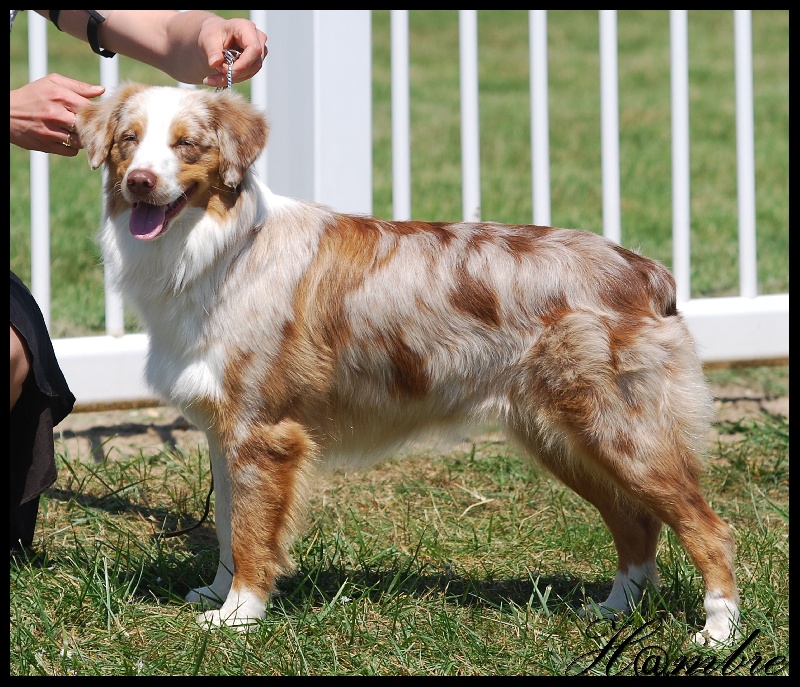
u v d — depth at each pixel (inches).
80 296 366.3
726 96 709.3
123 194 186.4
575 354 191.0
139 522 252.5
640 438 191.9
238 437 194.7
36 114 200.7
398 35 301.3
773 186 529.3
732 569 195.3
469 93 307.6
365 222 203.5
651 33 876.0
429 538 245.6
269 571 198.2
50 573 217.5
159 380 198.7
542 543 243.3
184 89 194.5
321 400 200.1
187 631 195.3
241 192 193.9
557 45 847.1
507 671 185.3
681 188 319.6
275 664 185.0
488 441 308.2
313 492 271.4
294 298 194.4
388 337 197.2
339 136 295.3
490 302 195.2
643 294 196.5
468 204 313.3
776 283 389.7
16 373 205.9
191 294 192.1
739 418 320.5
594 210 479.8
